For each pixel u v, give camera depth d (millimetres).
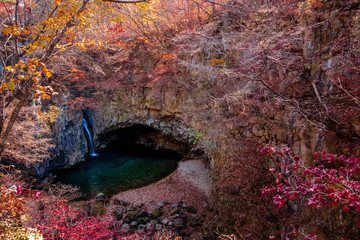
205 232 8930
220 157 11180
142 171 17188
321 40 6078
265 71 7262
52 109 14969
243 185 7668
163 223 10320
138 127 22000
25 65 3877
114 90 19719
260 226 6703
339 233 4379
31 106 11992
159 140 22047
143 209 11844
